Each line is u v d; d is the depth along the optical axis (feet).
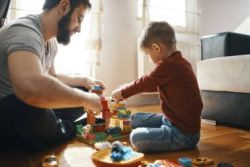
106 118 3.75
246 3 9.52
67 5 3.09
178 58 3.53
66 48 7.07
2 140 3.16
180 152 3.24
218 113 4.99
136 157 2.43
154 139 3.18
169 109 3.48
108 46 7.73
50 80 2.43
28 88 2.30
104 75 7.69
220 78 4.85
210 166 2.69
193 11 9.21
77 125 3.91
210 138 3.95
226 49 5.12
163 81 3.43
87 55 7.18
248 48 5.33
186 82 3.40
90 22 7.16
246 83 4.42
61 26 3.18
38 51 2.59
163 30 3.62
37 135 3.07
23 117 2.90
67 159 2.89
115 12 7.82
